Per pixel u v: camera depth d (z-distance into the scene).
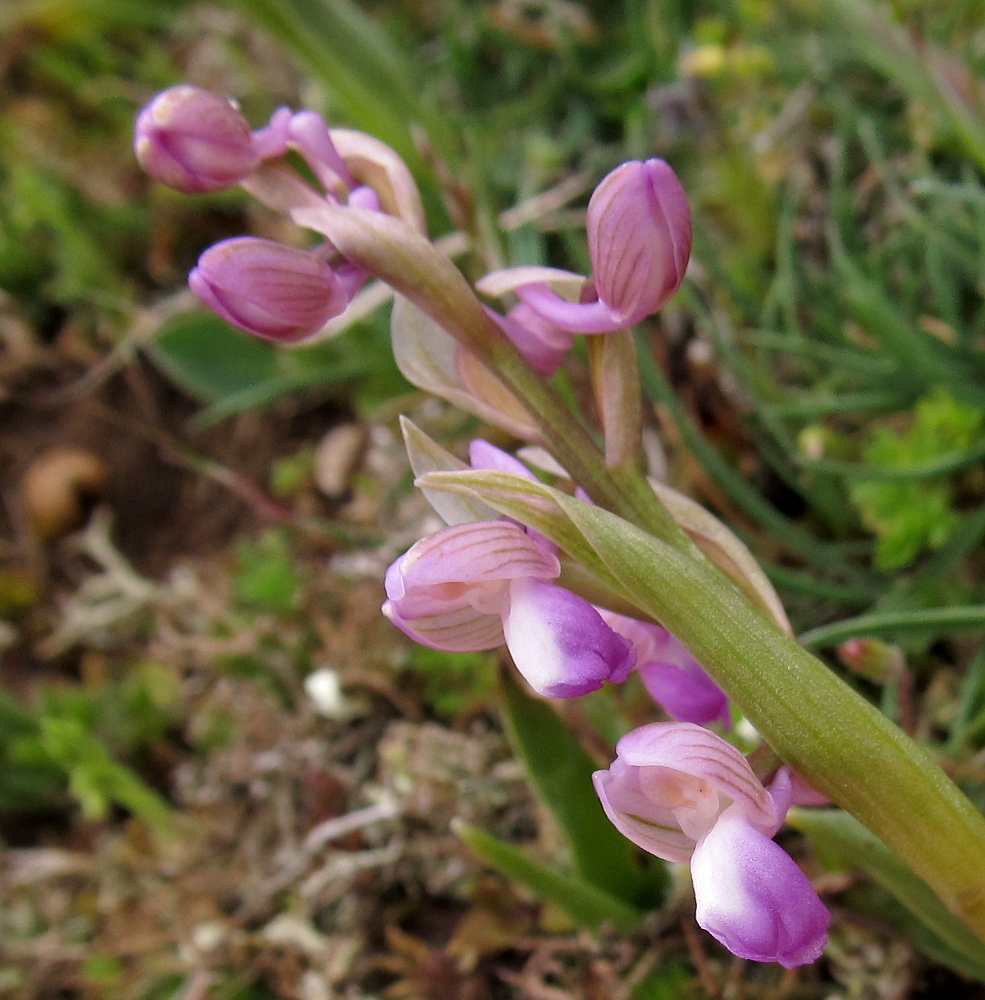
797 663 0.06
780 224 0.15
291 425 0.19
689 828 0.06
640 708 0.11
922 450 0.12
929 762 0.06
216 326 0.18
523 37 0.19
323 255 0.08
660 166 0.07
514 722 0.10
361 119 0.16
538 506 0.07
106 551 0.17
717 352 0.15
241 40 0.21
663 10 0.17
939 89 0.12
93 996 0.15
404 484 0.16
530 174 0.18
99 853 0.15
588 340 0.07
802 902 0.06
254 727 0.15
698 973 0.11
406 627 0.07
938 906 0.08
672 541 0.07
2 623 0.18
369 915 0.13
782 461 0.14
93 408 0.20
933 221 0.14
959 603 0.12
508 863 0.10
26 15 0.22
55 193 0.20
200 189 0.08
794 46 0.16
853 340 0.14
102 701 0.17
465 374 0.08
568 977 0.11
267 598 0.15
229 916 0.14
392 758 0.13
